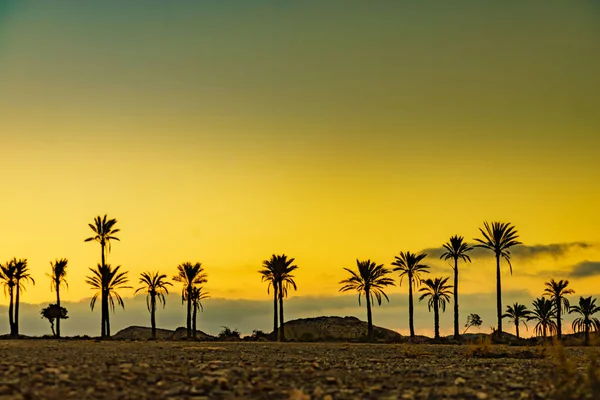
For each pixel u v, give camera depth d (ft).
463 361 149.48
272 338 362.74
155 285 367.25
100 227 336.90
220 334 374.02
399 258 358.64
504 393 86.69
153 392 80.23
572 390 88.33
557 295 359.66
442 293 371.15
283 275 353.92
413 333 354.33
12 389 79.56
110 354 145.38
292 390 83.46
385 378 100.58
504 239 327.26
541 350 172.45
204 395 79.25
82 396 76.18
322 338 355.36
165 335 433.89
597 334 98.73
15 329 376.68
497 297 326.85
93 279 337.31
